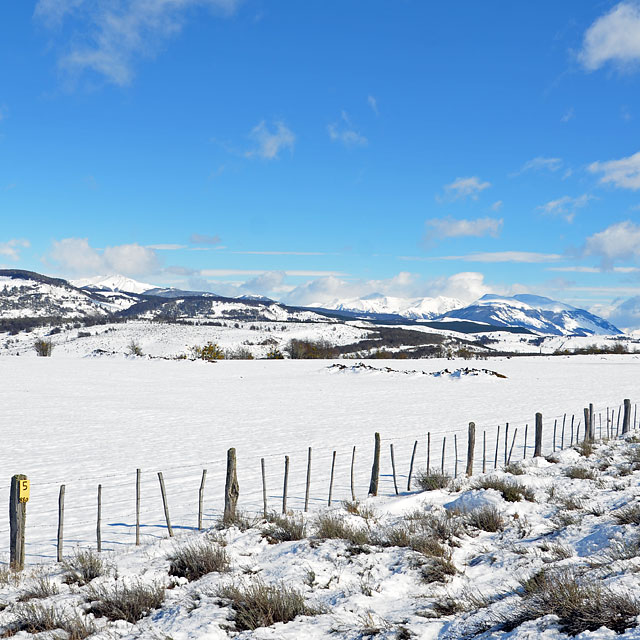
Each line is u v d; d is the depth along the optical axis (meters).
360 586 7.29
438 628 5.75
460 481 14.50
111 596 7.11
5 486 17.25
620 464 15.03
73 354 173.38
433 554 8.24
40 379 60.69
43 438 26.25
